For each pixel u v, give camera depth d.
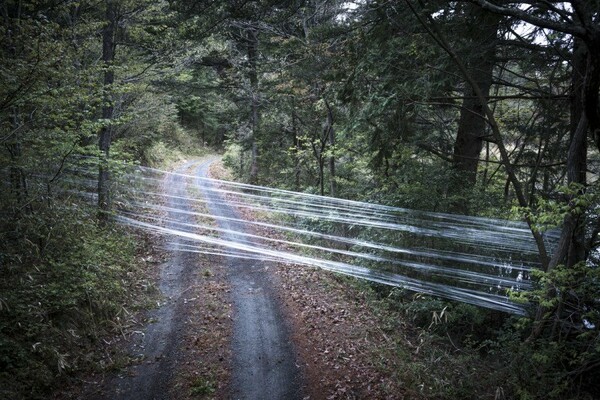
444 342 8.11
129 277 8.80
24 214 7.58
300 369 6.29
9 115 6.81
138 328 7.22
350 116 8.98
